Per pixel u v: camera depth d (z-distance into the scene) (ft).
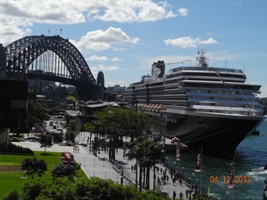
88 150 507.30
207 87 530.27
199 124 514.68
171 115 602.03
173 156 524.93
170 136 622.54
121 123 581.12
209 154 534.78
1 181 274.36
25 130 442.09
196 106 515.91
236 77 538.47
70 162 348.18
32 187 157.79
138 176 344.28
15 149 427.33
